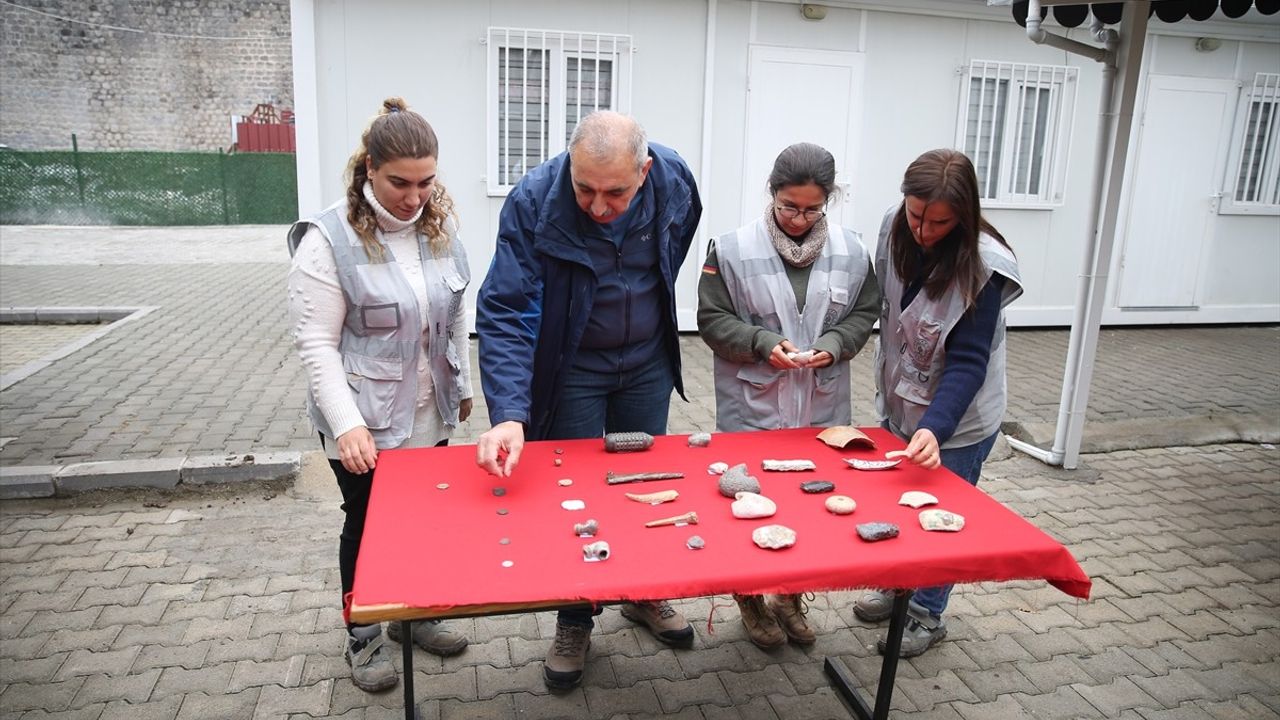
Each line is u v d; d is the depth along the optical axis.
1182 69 7.81
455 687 2.72
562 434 2.73
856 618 3.18
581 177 2.11
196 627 3.01
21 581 3.28
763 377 2.74
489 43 6.46
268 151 20.45
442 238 2.47
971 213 2.31
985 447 2.72
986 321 2.44
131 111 20.34
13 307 8.47
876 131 7.36
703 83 6.95
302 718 2.57
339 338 2.39
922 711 2.69
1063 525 4.05
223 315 8.16
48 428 4.85
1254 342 7.87
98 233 15.93
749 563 1.85
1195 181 8.09
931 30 7.25
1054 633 3.14
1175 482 4.61
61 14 19.44
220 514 3.89
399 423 2.46
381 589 1.71
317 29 6.25
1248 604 3.37
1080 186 7.88
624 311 2.58
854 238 2.77
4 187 17.16
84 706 2.59
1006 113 7.53
